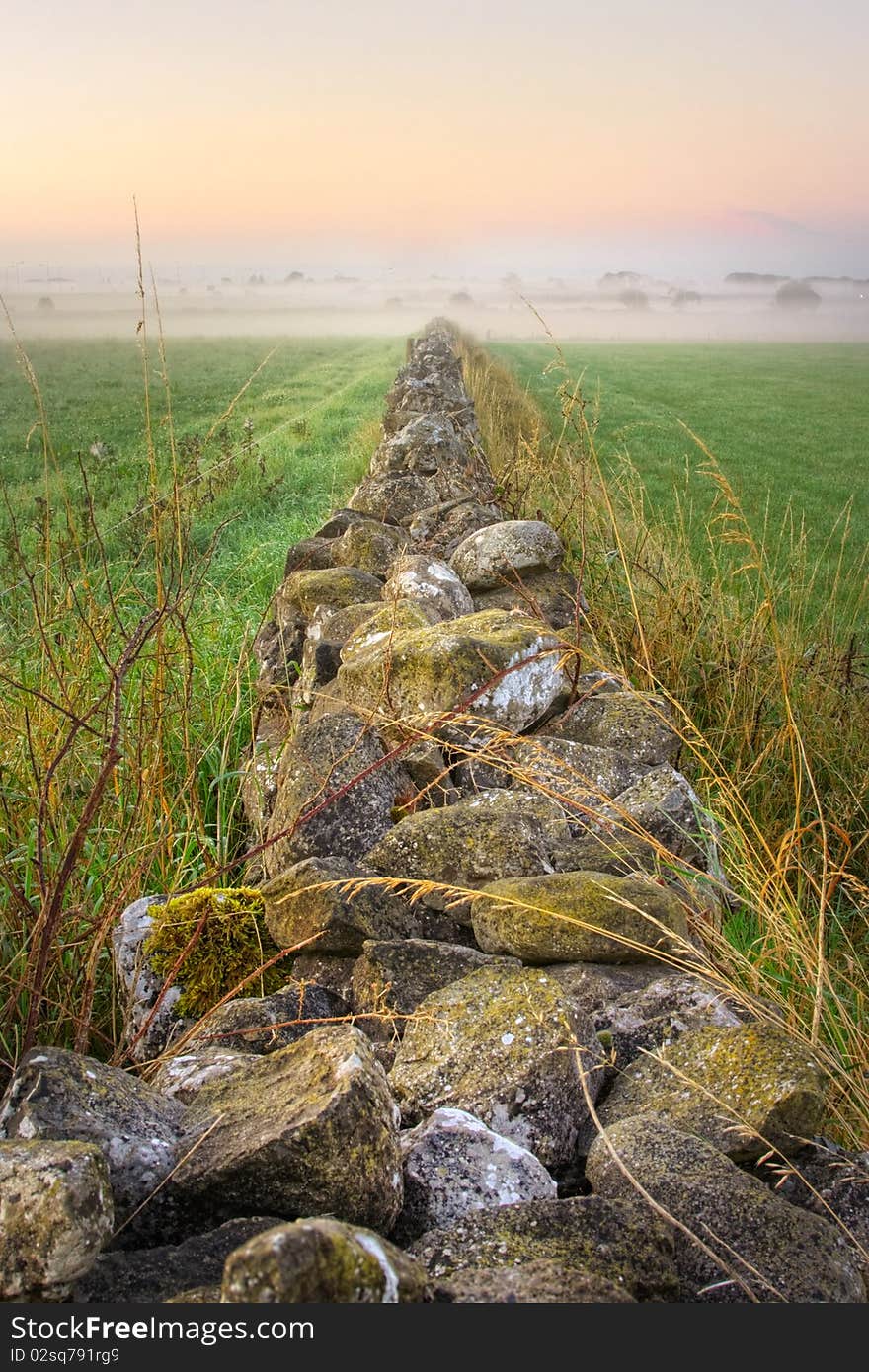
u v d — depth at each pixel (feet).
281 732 15.71
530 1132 7.39
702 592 20.44
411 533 21.57
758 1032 7.90
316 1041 7.18
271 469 45.75
